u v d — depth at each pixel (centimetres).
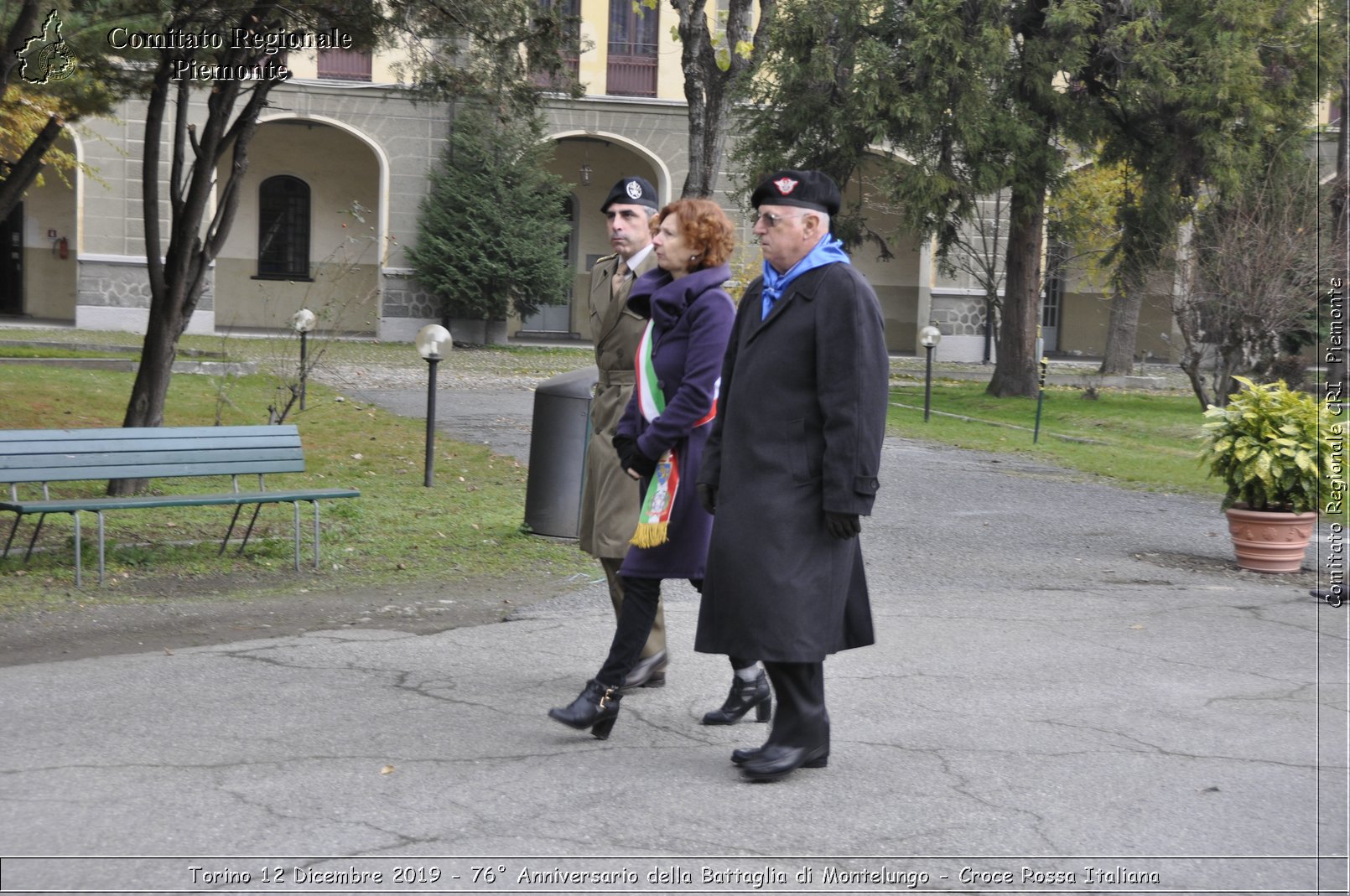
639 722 506
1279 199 1884
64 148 2661
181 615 665
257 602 702
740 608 432
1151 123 2095
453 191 2781
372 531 912
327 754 454
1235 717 525
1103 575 846
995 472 1375
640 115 2962
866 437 422
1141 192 2175
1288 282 1820
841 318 424
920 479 1291
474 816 399
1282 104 2039
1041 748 480
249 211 3038
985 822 406
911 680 573
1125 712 530
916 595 767
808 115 2058
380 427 1495
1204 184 2072
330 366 2173
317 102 2800
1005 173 1995
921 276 3228
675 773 445
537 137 2744
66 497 987
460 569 809
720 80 1354
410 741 471
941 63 1945
